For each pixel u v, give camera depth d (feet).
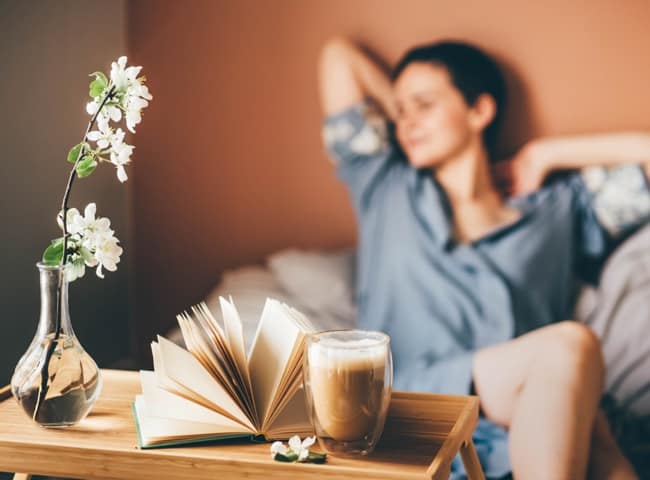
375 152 8.25
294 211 8.59
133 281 9.14
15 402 4.29
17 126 7.23
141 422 3.84
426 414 4.09
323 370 3.46
